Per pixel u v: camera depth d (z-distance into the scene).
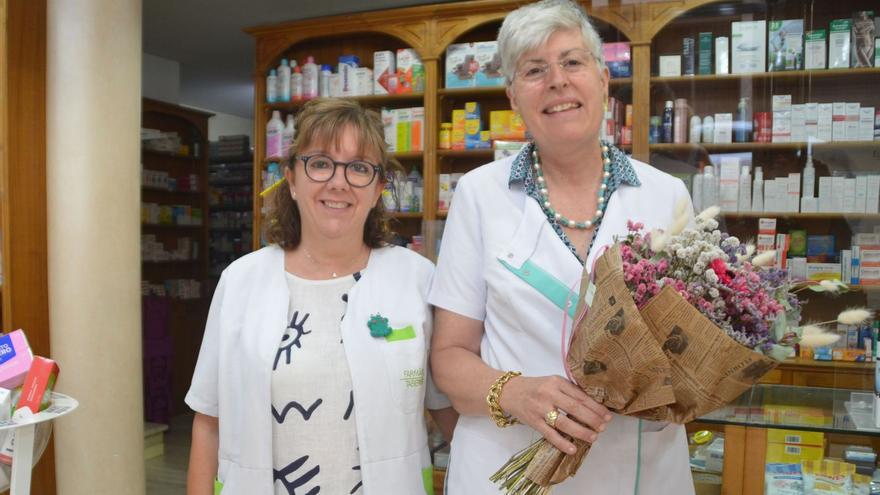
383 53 4.33
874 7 3.44
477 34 4.30
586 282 1.10
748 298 0.98
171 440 5.04
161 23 4.93
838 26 3.42
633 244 1.06
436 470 3.38
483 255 1.32
